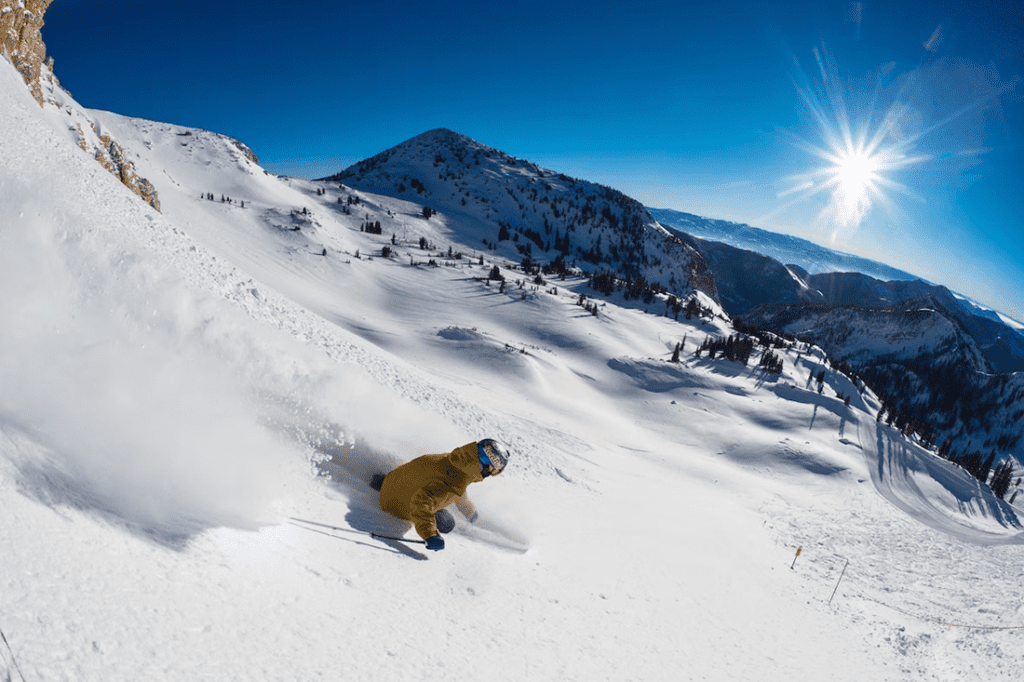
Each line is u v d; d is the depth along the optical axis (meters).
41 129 14.13
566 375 47.56
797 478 35.50
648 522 12.09
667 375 52.66
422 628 2.81
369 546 3.47
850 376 75.88
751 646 6.71
